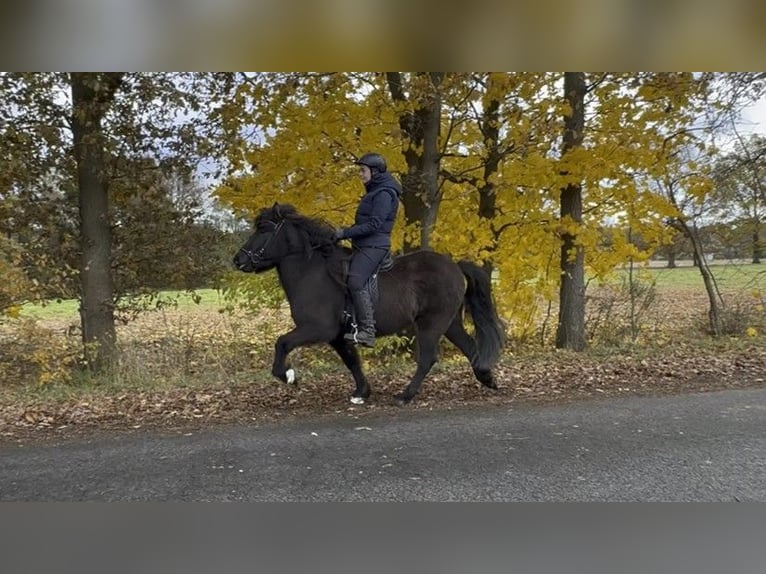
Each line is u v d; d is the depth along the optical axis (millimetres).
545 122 8422
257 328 10969
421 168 9258
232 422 5688
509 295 9984
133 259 9875
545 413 5754
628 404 6066
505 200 9656
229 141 8570
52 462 4602
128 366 8367
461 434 5094
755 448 4629
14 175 8406
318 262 5965
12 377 8375
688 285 17047
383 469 4281
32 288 7512
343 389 6988
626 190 9188
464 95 8422
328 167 8461
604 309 11875
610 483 3975
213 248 10219
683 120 8883
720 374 7539
